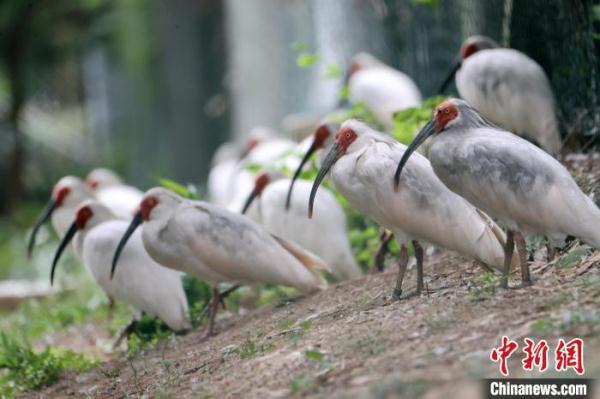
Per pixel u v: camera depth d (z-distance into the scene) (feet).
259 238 41.83
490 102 47.11
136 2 132.87
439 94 53.88
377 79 62.64
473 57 48.29
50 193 132.57
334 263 49.08
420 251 35.88
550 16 48.19
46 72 142.92
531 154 32.07
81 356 44.01
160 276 45.16
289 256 42.16
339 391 26.11
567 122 48.11
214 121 118.52
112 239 46.29
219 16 114.11
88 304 59.62
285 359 30.19
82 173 134.10
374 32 77.15
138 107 135.74
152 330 46.98
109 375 39.01
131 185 134.41
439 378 25.23
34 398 39.27
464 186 33.01
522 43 50.65
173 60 122.83
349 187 36.04
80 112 147.02
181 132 121.80
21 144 130.00
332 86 89.04
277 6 100.37
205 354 36.73
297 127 74.43
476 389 24.25
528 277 32.60
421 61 69.10
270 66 102.53
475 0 57.98
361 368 27.35
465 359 26.20
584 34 46.21
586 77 46.57
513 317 28.68
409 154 33.94
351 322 32.48
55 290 70.44
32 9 129.08
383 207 35.22
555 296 29.66
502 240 35.27
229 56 110.93
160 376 35.40
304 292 42.91
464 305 30.83
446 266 39.91
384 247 47.75
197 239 41.37
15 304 70.08
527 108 46.21
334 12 85.87
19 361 43.47
